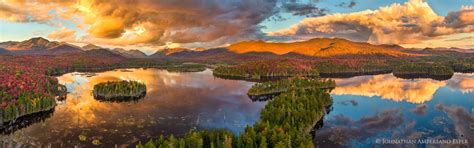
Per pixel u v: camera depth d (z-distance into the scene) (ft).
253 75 616.80
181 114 236.22
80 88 385.91
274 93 360.69
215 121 216.33
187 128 196.54
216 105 278.46
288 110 192.24
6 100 234.58
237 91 382.63
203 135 148.56
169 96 330.95
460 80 536.83
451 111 252.01
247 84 470.80
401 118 226.99
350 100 317.63
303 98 240.53
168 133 184.85
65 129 189.06
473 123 208.03
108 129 190.19
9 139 170.71
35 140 168.96
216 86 436.76
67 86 407.23
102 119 215.51
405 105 284.61
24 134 179.83
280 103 223.92
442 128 196.54
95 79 517.14
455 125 203.82
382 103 297.12
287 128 161.07
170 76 613.52
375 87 440.86
